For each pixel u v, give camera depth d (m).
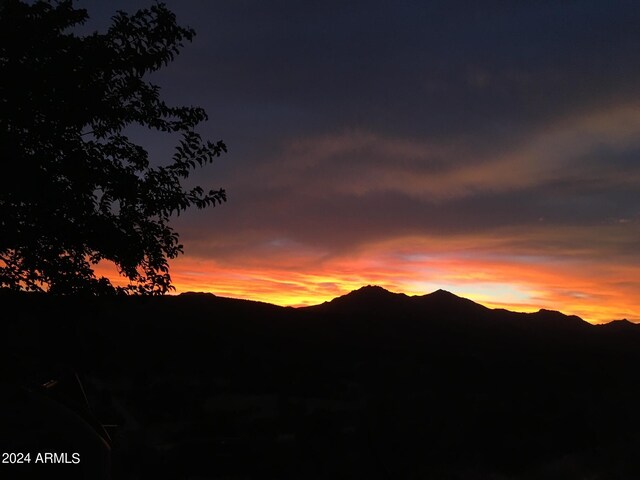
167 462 16.80
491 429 21.81
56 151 7.80
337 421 24.47
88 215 7.95
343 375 48.69
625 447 18.48
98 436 5.83
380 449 16.92
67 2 8.30
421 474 15.55
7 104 7.29
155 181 8.46
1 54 7.51
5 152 7.09
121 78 8.53
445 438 19.34
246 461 17.44
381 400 25.27
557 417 24.12
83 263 8.20
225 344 55.03
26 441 5.38
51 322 8.30
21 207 7.47
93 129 8.46
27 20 7.69
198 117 8.96
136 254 8.30
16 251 7.80
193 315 63.38
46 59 7.75
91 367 8.74
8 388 5.59
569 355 57.16
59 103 7.68
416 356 54.88
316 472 16.66
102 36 8.27
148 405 30.22
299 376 45.66
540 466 17.47
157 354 47.66
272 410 32.75
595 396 31.11
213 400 35.94
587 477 16.45
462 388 37.31
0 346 7.65
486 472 16.48
